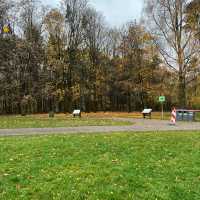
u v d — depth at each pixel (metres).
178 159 12.91
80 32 59.59
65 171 10.93
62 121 31.30
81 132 20.95
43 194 8.94
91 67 61.62
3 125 26.59
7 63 39.19
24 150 14.00
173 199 8.83
